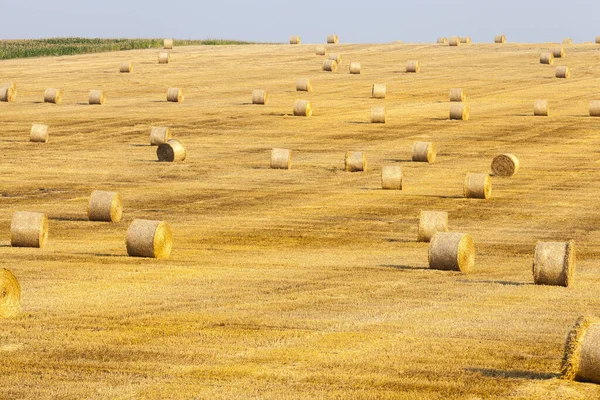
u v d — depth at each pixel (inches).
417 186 3811.5
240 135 5137.8
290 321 1766.7
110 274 2208.4
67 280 2134.6
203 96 6766.7
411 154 4608.8
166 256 2456.9
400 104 6387.8
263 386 1397.6
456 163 4375.0
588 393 1344.7
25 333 1667.1
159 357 1536.7
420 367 1492.4
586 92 6894.7
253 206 3361.2
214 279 2175.2
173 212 3233.3
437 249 2322.8
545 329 1732.3
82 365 1492.4
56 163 4252.0
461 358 1541.6
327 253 2591.0
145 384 1405.0
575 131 5260.8
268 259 2472.9
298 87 7057.1
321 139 5034.5
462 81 7588.6
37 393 1362.0
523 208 3376.0
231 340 1636.3
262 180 3919.8
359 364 1505.9
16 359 1518.2
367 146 4830.2
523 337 1672.0
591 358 1360.7
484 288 2103.8
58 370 1466.5
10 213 3154.5
